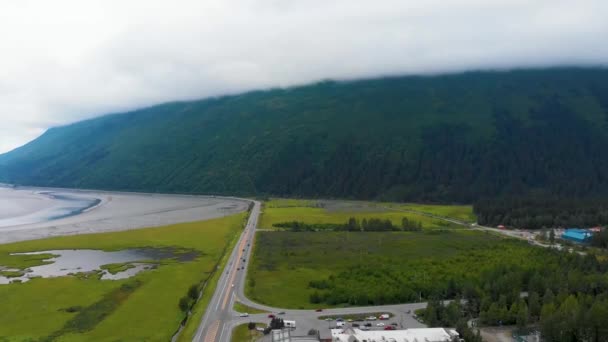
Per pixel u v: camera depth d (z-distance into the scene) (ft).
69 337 481.05
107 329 502.38
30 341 471.62
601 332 439.63
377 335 446.19
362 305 565.94
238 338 466.70
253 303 576.20
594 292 554.46
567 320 451.94
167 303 592.60
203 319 522.47
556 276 587.27
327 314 531.50
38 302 599.16
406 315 527.40
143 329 501.56
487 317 499.92
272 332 470.39
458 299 552.41
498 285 561.02
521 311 482.28
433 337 442.91
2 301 604.08
